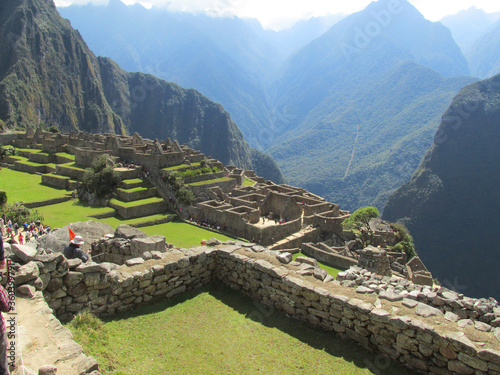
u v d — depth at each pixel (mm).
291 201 53844
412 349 9539
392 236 59062
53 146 76938
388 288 11734
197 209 54562
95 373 7000
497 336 9016
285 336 10805
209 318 11461
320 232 51500
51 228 40031
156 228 50281
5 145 91438
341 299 10688
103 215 51281
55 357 7141
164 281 12211
